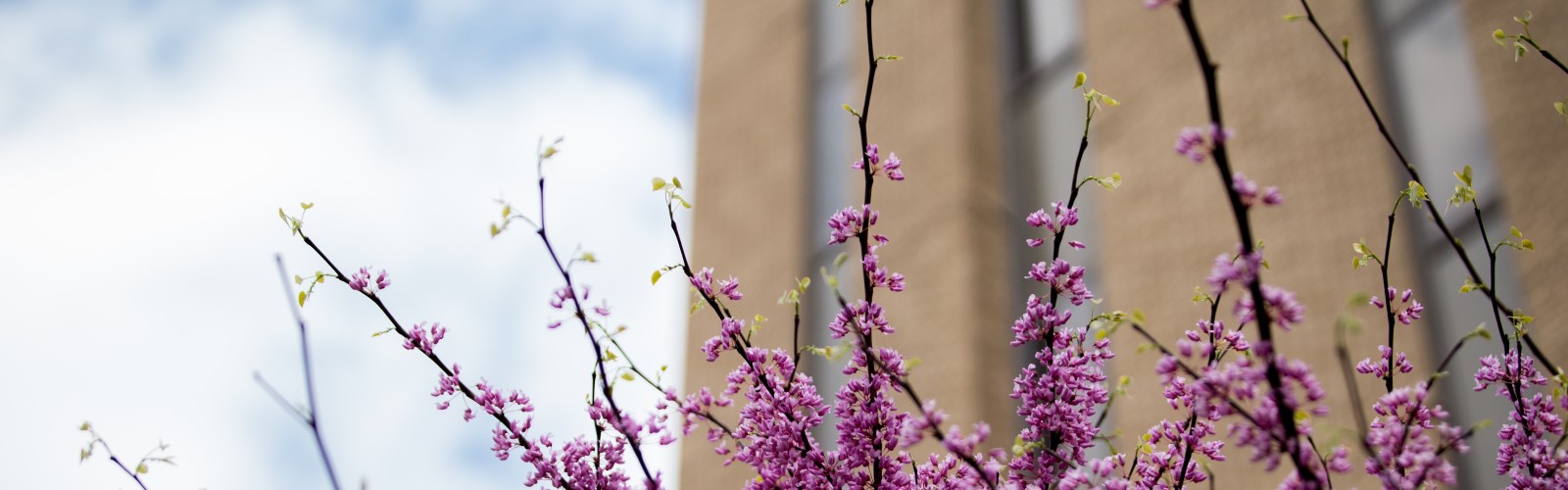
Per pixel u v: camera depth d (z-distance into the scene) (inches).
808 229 410.0
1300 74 282.2
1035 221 97.6
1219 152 64.1
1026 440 95.7
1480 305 229.5
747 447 96.4
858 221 97.3
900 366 93.0
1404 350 234.2
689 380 411.8
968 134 363.9
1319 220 264.5
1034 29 382.3
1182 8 63.0
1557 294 212.8
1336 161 266.5
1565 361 207.3
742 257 427.2
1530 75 228.1
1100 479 85.6
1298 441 66.9
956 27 381.7
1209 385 69.5
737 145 455.5
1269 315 66.5
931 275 354.3
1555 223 215.9
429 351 97.0
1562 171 217.2
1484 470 217.6
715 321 414.9
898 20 407.5
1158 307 293.6
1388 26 276.4
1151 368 279.1
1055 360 95.3
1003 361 338.3
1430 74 263.3
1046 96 367.6
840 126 418.3
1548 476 93.5
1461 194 99.5
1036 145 365.7
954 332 339.6
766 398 96.1
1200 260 287.9
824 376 370.6
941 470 96.6
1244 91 293.9
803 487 94.0
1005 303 346.6
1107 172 328.5
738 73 473.1
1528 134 225.9
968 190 355.3
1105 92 336.8
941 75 379.6
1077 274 97.1
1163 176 307.3
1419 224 247.9
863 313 95.1
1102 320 92.7
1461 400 226.7
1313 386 66.1
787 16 459.2
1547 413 97.8
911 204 371.9
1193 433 95.8
